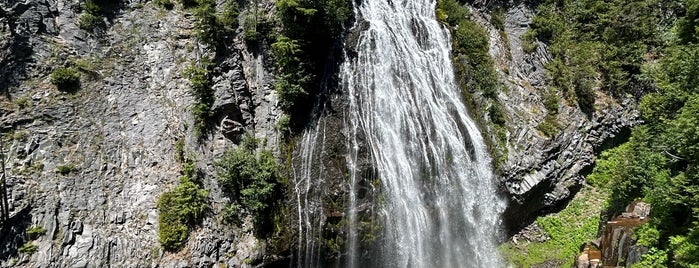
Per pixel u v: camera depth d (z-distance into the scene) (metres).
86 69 19.39
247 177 18.98
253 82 21.53
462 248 22.39
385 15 25.75
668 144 18.88
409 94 24.02
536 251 23.12
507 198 23.28
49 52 18.95
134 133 19.09
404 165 21.94
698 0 22.55
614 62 28.55
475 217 22.88
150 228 17.50
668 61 24.30
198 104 19.83
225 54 21.31
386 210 20.59
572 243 23.14
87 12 20.56
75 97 18.69
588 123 26.70
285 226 18.95
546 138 24.89
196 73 20.28
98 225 16.83
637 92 28.34
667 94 21.62
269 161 19.53
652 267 16.38
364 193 20.38
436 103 24.28
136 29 21.28
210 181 18.81
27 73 18.20
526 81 27.19
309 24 22.16
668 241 16.62
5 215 15.57
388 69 24.14
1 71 17.64
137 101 19.78
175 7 22.45
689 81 20.55
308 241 19.00
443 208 22.27
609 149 27.33
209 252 17.59
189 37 21.70
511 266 22.33
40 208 16.27
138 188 18.09
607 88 28.36
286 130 20.64
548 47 29.05
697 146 16.30
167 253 17.22
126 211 17.50
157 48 21.17
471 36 27.05
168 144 19.20
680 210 16.80
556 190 24.66
